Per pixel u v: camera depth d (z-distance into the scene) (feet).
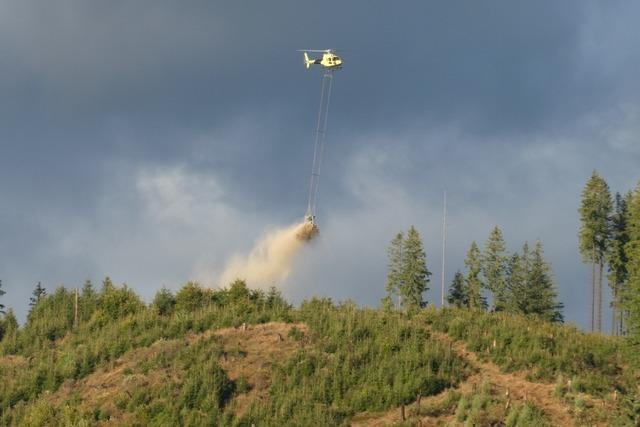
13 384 547.90
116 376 532.32
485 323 568.82
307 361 519.60
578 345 544.21
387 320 568.00
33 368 564.71
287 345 544.62
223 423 474.90
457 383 505.66
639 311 547.08
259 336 558.97
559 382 485.15
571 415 458.91
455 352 533.96
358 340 544.62
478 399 468.34
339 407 489.67
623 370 529.04
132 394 502.38
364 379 506.89
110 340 578.66
